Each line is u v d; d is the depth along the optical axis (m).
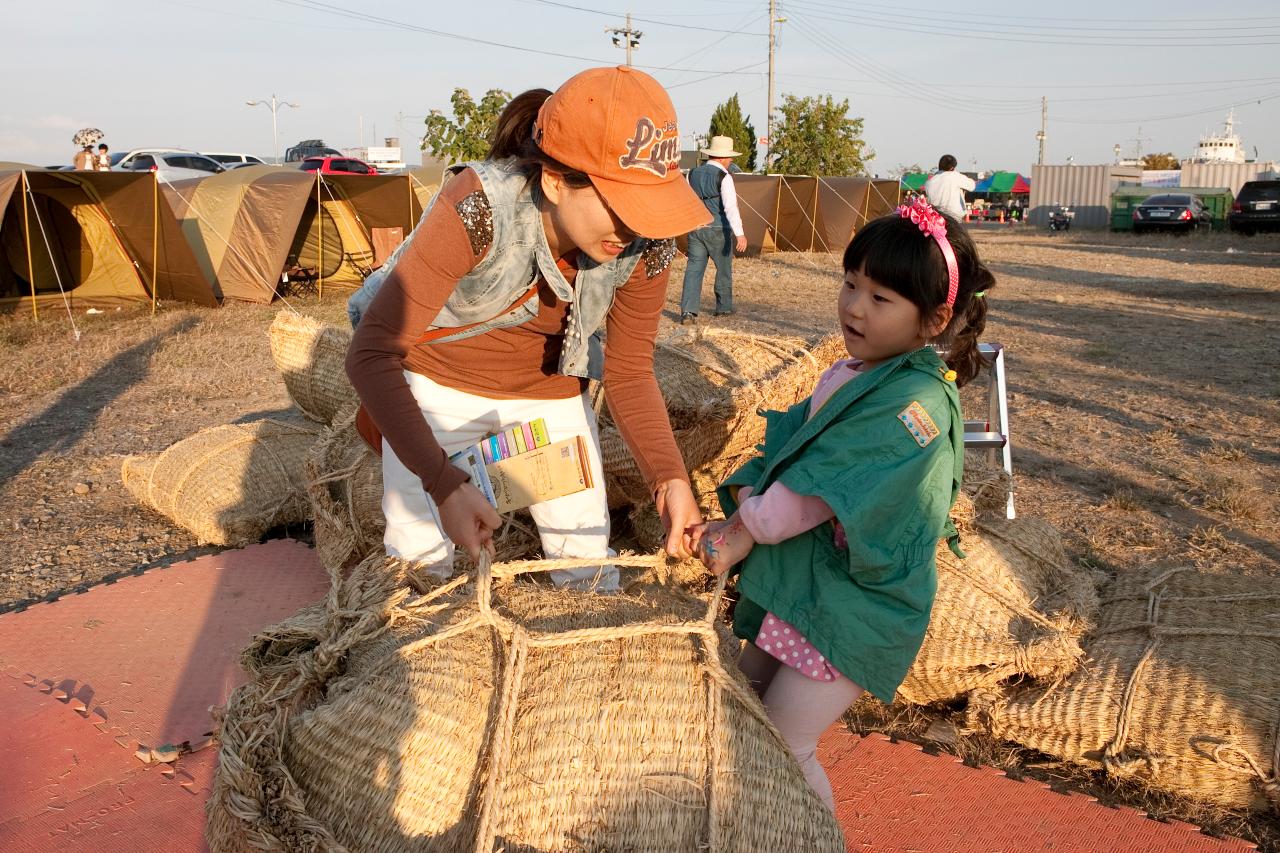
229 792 1.85
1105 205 42.31
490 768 1.86
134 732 3.11
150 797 2.80
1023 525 3.72
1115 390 8.10
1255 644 3.03
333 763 1.94
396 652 2.09
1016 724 3.01
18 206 12.02
